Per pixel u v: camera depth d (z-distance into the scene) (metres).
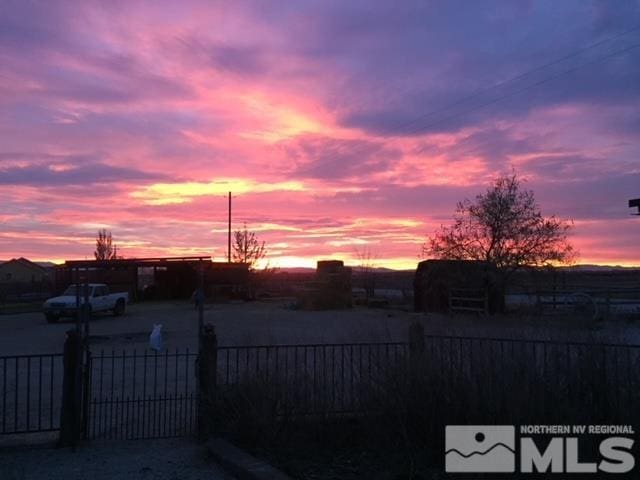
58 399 11.25
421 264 34.12
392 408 6.61
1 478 6.37
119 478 6.34
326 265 41.03
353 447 6.79
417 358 6.83
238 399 7.39
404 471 5.97
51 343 21.91
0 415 9.81
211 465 6.70
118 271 48.75
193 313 36.41
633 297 32.53
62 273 39.06
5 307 46.59
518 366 6.36
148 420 8.88
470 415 6.11
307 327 24.91
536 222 28.59
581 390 6.23
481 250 29.20
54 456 7.16
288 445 6.88
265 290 61.56
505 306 29.38
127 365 15.27
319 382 7.46
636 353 6.77
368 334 12.60
